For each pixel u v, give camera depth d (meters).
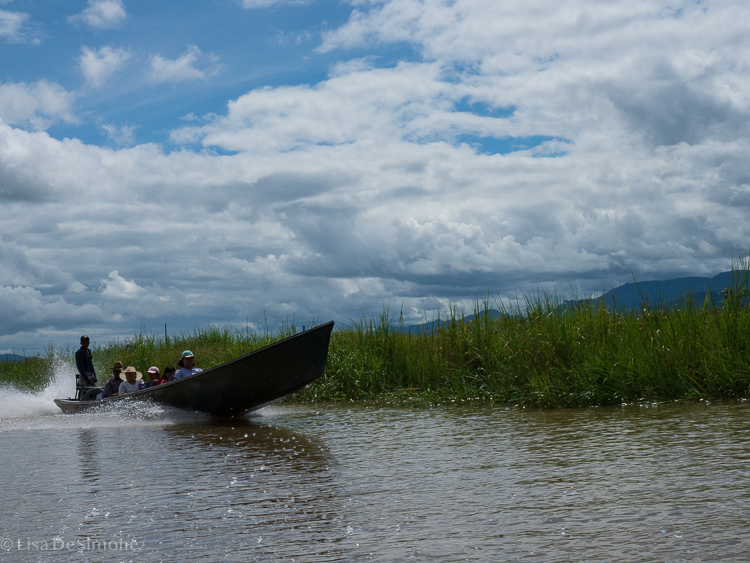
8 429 10.45
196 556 3.73
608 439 6.66
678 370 9.16
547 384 9.95
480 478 5.37
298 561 3.56
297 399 13.20
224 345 19.84
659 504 4.26
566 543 3.63
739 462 5.24
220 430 9.27
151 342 21.91
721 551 3.35
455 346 12.57
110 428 10.15
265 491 5.25
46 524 4.51
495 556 3.48
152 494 5.30
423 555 3.56
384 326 14.16
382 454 6.71
